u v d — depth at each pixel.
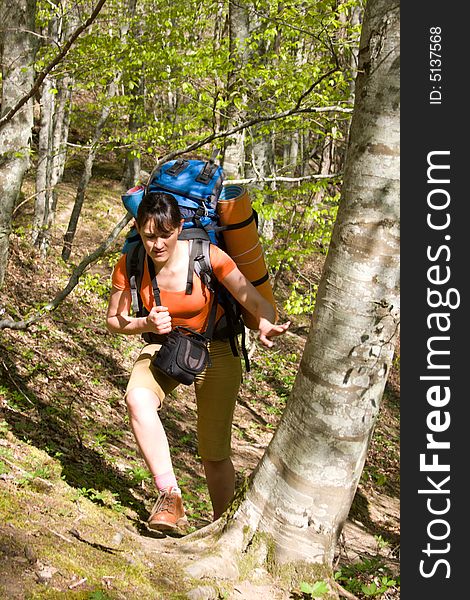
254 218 4.20
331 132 10.09
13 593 2.87
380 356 3.62
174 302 3.91
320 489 3.68
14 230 13.70
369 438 3.76
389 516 10.91
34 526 3.44
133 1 13.13
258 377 15.89
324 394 3.63
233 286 4.01
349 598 4.05
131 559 3.47
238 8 10.72
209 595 3.38
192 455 10.08
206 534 3.95
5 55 6.55
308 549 3.70
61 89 14.98
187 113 11.15
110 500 4.82
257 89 10.18
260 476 3.85
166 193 3.79
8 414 6.99
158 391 4.00
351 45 8.92
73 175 24.97
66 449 6.74
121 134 14.59
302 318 20.70
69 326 12.80
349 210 3.61
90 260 6.48
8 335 10.58
